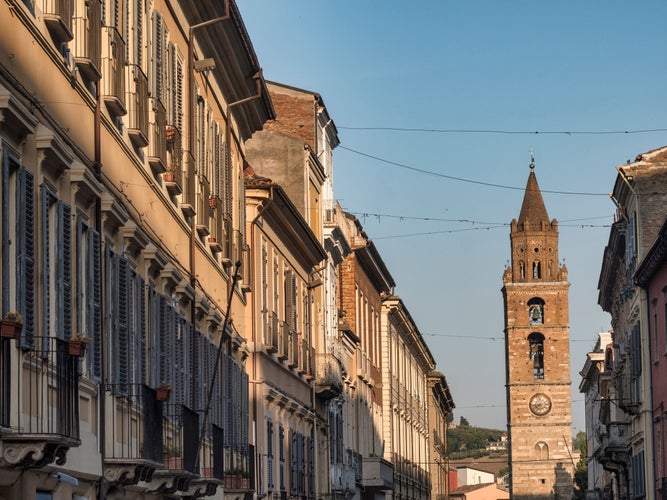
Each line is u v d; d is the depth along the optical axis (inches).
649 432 2361.0
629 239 2576.3
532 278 6663.4
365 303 3208.7
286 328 2046.0
